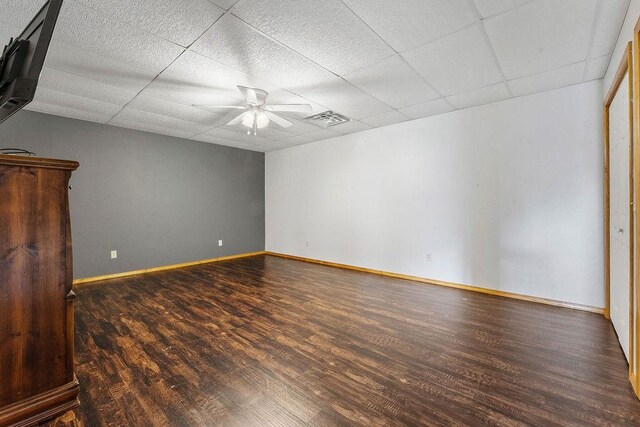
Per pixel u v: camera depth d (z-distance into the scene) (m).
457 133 3.85
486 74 2.80
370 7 1.85
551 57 2.48
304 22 1.99
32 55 1.16
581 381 1.81
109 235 4.39
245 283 4.12
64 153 3.99
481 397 1.67
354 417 1.52
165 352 2.20
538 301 3.29
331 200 5.34
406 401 1.65
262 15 1.91
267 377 1.88
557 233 3.17
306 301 3.35
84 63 2.52
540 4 1.84
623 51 2.03
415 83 2.99
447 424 1.47
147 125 4.43
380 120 4.26
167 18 1.93
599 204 2.94
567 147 3.10
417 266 4.26
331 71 2.71
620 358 2.07
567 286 3.13
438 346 2.28
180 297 3.49
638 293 1.60
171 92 3.16
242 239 6.18
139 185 4.69
